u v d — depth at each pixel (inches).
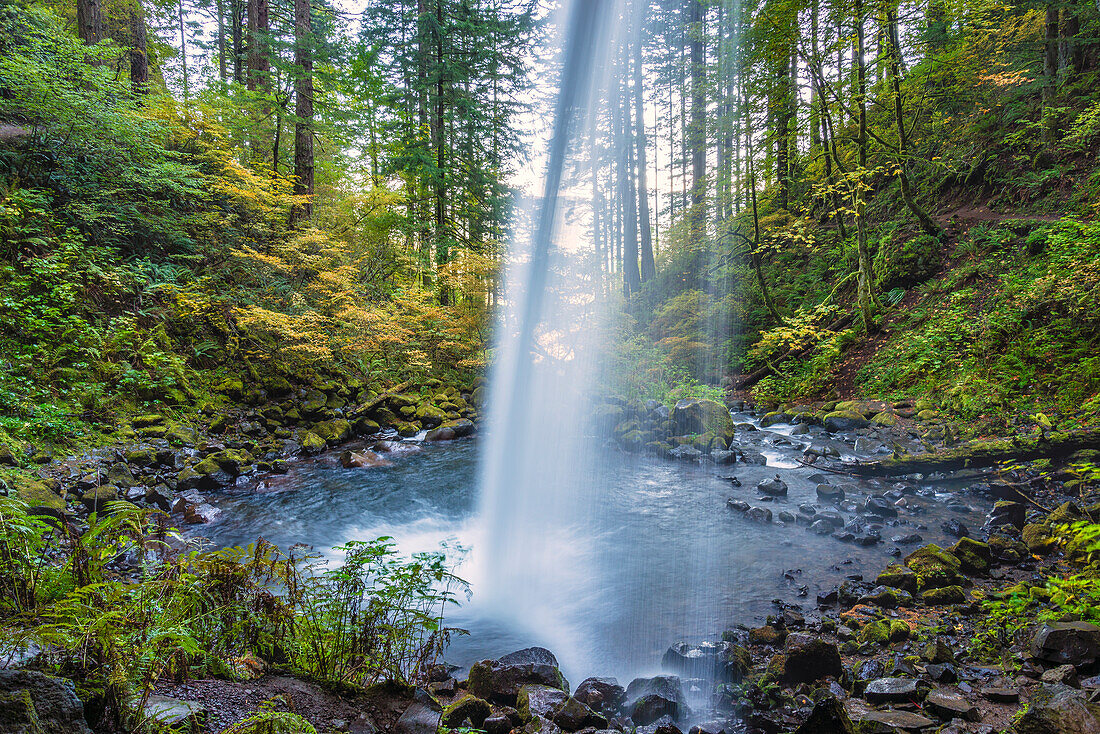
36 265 327.6
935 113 573.6
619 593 178.1
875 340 477.1
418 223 664.4
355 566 119.4
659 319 677.9
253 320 426.0
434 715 94.4
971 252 454.0
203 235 461.7
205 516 253.1
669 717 106.5
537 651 127.0
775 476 293.3
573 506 259.9
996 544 185.8
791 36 434.6
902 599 158.2
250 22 657.0
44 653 73.1
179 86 642.8
